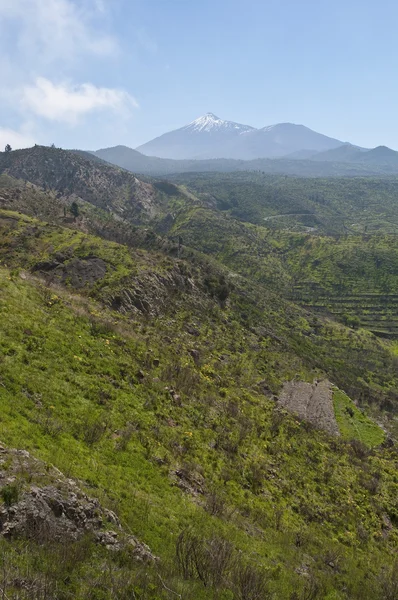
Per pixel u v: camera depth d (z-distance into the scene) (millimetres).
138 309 47062
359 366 88312
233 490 20969
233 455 24062
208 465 21922
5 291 27359
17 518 10023
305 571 16797
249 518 19297
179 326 48906
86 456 16234
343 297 146500
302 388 47281
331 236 195625
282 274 159750
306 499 24000
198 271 75250
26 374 19688
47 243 59031
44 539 10031
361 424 43094
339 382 65625
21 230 62938
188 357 37719
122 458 17750
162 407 24828
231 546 14438
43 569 9195
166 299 54031
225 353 47656
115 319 37062
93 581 9609
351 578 17859
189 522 15641
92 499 12656
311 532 20891
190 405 27469
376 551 22203
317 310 137875
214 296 67812
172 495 17156
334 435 37438
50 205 104500
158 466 18844
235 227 197500
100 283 47938
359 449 35375
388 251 165625
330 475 28047
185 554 12562
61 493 11578
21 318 24750
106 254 56281
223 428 26797
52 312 28547
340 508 24797
